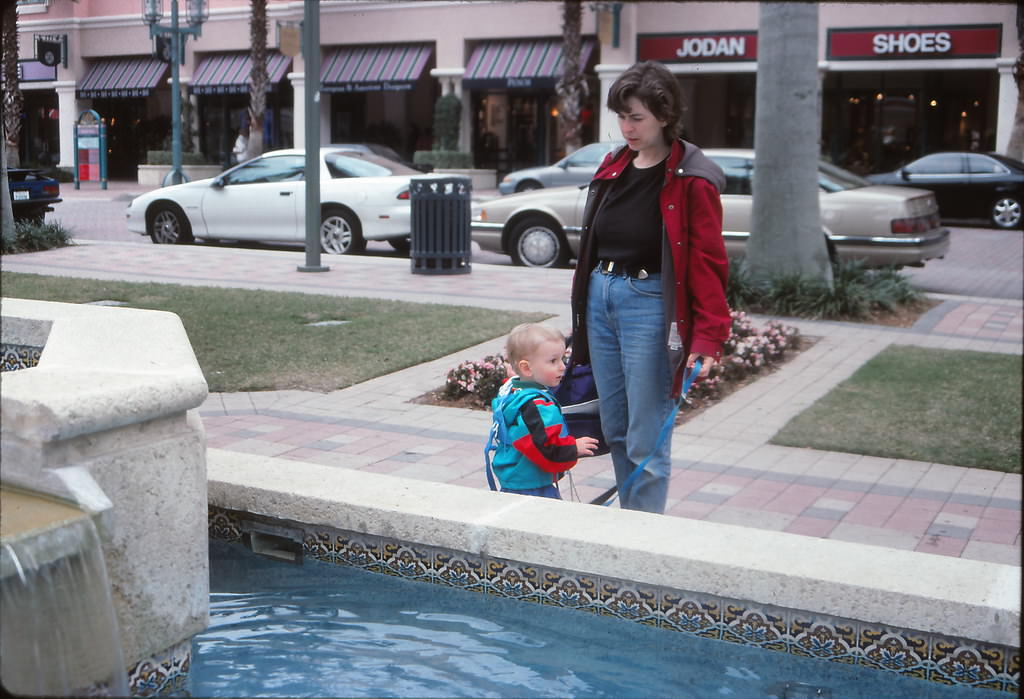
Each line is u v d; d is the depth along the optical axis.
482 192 29.48
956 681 2.71
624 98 3.63
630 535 3.13
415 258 12.85
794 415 6.86
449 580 3.34
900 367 8.24
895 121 28.52
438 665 2.81
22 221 15.30
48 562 2.29
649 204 3.78
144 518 2.67
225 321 9.38
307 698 2.60
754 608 2.92
